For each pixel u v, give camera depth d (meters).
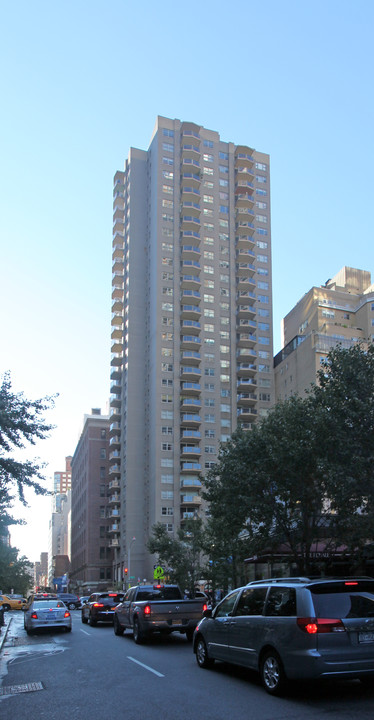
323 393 19.58
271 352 94.94
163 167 95.69
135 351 92.56
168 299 90.38
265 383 92.75
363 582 9.48
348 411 17.67
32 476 17.67
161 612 17.95
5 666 14.31
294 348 88.69
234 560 31.33
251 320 94.94
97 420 116.38
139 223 98.94
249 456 22.52
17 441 17.14
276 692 9.38
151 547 44.03
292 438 21.80
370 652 8.89
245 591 11.27
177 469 83.44
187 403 85.38
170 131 97.88
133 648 16.73
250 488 21.81
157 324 88.69
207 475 25.41
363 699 9.13
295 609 9.26
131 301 94.56
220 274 95.19
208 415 87.69
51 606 23.89
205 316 92.06
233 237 98.12
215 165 100.38
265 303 97.06
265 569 35.25
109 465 114.12
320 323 89.56
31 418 17.28
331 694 9.53
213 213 97.56
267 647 9.77
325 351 82.00
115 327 100.12
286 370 90.12
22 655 16.34
